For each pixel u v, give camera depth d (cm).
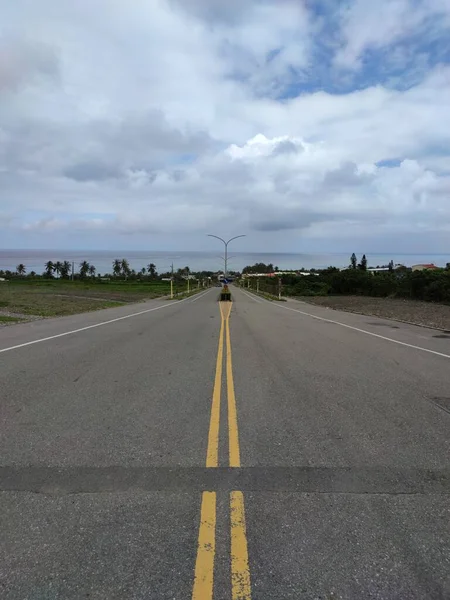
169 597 229
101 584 238
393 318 2194
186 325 1697
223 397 621
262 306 3359
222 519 301
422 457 412
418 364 895
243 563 256
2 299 3475
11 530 287
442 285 4238
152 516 304
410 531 289
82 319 1950
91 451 420
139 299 4588
